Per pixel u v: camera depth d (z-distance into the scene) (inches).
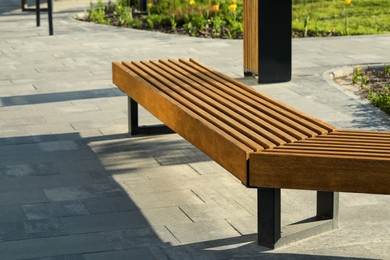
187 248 221.8
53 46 517.0
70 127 337.1
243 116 249.9
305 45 510.3
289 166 205.3
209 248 221.8
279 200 219.3
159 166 289.0
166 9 627.8
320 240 226.1
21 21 622.2
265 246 221.5
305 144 219.6
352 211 247.3
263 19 400.2
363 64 446.9
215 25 568.1
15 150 306.8
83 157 298.8
